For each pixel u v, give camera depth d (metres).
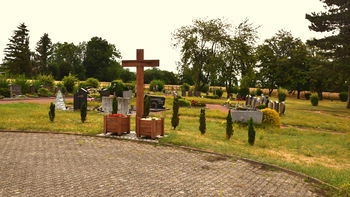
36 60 103.88
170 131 13.31
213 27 49.56
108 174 6.89
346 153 11.85
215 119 21.20
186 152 9.66
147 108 19.22
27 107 21.19
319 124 21.30
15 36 81.81
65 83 43.06
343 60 33.16
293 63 67.69
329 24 33.41
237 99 47.16
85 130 12.56
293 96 75.69
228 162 8.69
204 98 44.72
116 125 11.69
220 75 51.47
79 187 5.95
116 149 9.54
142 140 10.95
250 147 11.40
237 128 16.23
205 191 6.10
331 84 64.00
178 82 95.06
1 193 5.46
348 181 7.36
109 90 30.88
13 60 80.06
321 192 6.59
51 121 14.52
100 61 96.69
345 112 35.22
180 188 6.19
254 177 7.36
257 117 17.09
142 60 11.62
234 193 6.09
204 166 8.06
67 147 9.56
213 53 51.28
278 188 6.63
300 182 7.24
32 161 7.73
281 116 24.86
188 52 49.56
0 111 17.53
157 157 8.76
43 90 35.41
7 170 6.88
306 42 35.03
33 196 5.36
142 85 11.78
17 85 32.94
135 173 7.07
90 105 24.69
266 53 69.81
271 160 9.11
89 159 8.17
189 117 21.19
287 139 14.13
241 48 50.56
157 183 6.43
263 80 73.69
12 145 9.56
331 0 33.00
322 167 9.05
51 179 6.37
